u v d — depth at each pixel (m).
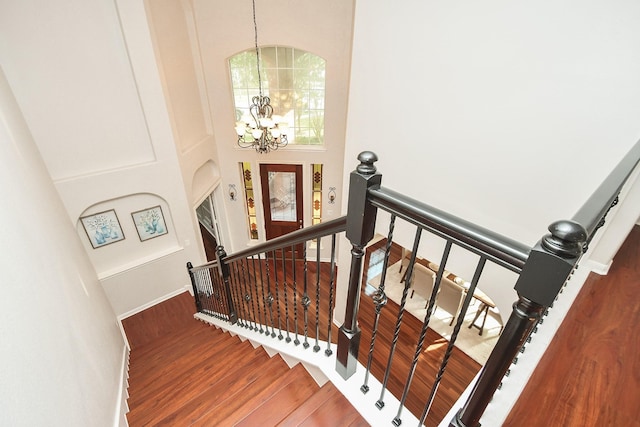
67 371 1.64
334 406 1.30
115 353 3.00
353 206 1.02
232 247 6.96
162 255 5.00
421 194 3.05
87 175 4.02
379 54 2.90
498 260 0.68
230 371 2.24
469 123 2.50
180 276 5.36
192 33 4.92
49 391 1.36
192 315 4.98
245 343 2.71
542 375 1.36
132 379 2.82
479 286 2.88
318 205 6.57
